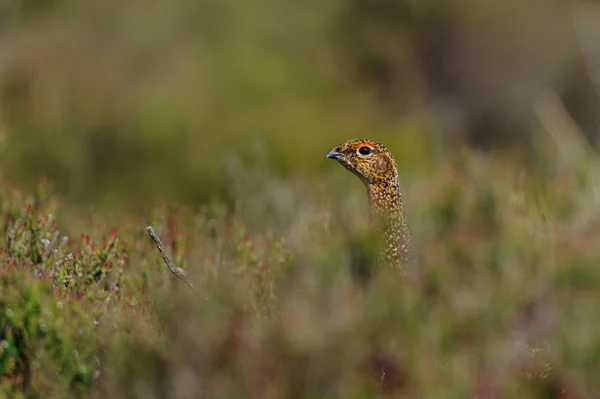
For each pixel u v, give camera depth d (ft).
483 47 108.27
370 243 30.53
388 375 24.99
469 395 24.86
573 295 27.55
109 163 81.82
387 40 112.78
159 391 24.49
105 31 106.22
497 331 26.30
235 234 35.19
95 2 107.55
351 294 26.50
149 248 33.68
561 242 32.27
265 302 28.48
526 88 104.83
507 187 40.60
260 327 25.13
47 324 25.32
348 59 112.37
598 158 50.80
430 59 111.86
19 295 25.71
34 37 101.91
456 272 28.68
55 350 25.21
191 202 75.46
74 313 26.27
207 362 24.52
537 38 106.52
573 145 48.96
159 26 107.76
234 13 111.14
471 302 26.50
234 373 24.29
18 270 27.35
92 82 94.99
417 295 26.21
